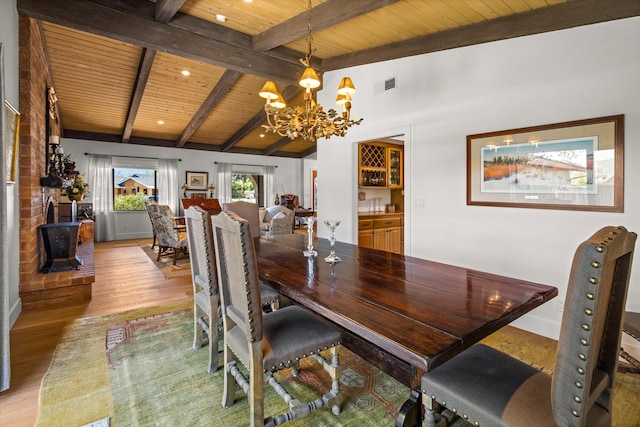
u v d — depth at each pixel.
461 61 3.01
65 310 3.11
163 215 5.02
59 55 4.54
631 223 2.11
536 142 2.53
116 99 6.02
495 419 1.00
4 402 1.74
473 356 1.29
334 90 4.46
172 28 3.68
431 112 3.28
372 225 4.82
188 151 8.92
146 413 1.67
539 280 2.55
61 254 3.59
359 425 1.59
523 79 2.59
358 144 4.46
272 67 4.34
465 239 3.02
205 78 5.48
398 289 1.52
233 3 3.23
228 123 7.67
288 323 1.61
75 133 7.38
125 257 5.71
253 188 10.34
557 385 0.90
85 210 6.97
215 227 1.61
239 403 1.75
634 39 2.08
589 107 2.26
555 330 2.48
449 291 1.49
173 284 4.03
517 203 2.65
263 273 1.81
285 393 1.52
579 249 0.83
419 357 0.93
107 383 1.92
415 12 2.76
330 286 1.57
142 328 2.70
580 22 2.24
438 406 1.36
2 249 1.84
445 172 3.17
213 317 2.04
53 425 1.58
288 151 10.62
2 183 1.84
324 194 4.70
